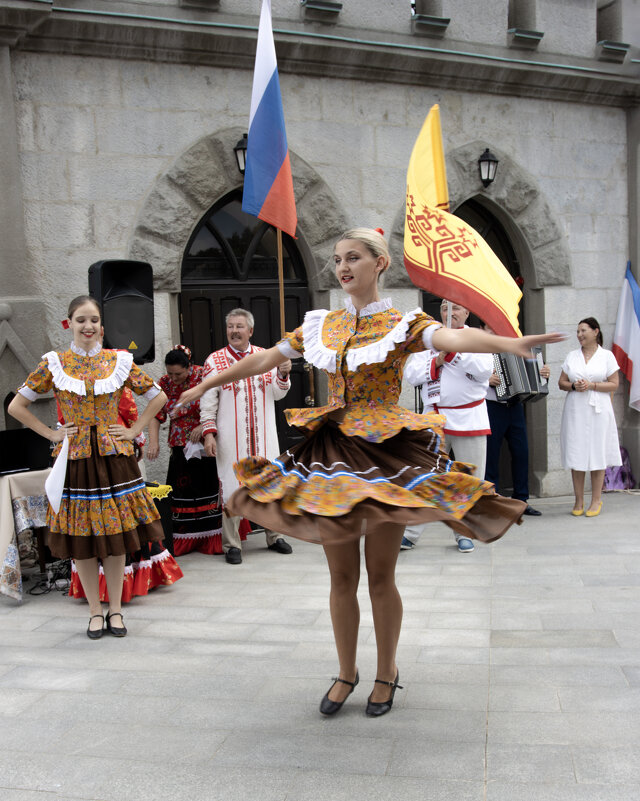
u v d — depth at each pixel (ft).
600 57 28.37
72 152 21.29
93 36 20.97
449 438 20.34
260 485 9.62
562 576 17.72
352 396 10.05
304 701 11.23
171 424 20.85
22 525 16.87
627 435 30.27
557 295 28.96
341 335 10.18
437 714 10.61
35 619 15.81
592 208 29.55
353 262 10.16
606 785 8.59
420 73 25.62
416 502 8.86
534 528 23.43
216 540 21.11
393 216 25.77
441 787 8.70
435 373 19.99
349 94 24.90
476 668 12.27
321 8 23.48
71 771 9.43
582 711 10.53
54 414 20.65
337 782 8.91
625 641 13.28
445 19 25.27
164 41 21.75
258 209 18.69
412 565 19.15
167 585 18.04
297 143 24.25
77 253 21.47
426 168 14.03
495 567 18.75
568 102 28.71
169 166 22.38
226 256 24.27
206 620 15.40
